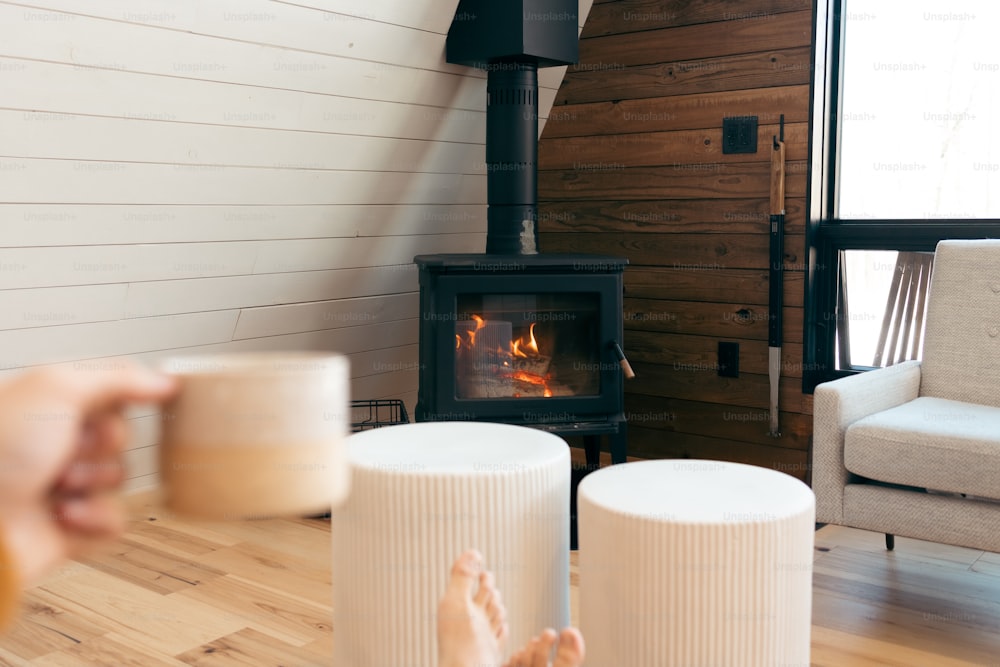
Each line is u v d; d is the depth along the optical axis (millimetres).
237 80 2359
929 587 2314
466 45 2787
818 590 2293
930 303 2561
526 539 1546
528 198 2896
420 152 2994
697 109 3152
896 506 2090
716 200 3139
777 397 3021
